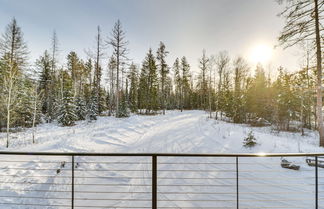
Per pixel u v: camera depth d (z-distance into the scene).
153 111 27.52
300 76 9.92
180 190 3.69
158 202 3.21
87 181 4.29
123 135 9.77
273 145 6.82
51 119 16.08
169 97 37.31
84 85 23.03
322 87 7.46
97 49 18.55
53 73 19.53
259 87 18.75
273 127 15.05
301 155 2.00
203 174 4.47
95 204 3.29
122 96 24.31
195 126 13.38
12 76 9.34
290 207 2.99
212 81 23.52
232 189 3.71
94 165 5.21
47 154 1.89
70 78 20.02
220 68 22.56
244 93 19.67
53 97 17.58
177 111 30.17
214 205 3.08
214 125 13.69
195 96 38.38
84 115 17.09
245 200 3.24
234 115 18.62
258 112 17.94
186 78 29.97
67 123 13.57
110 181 4.26
